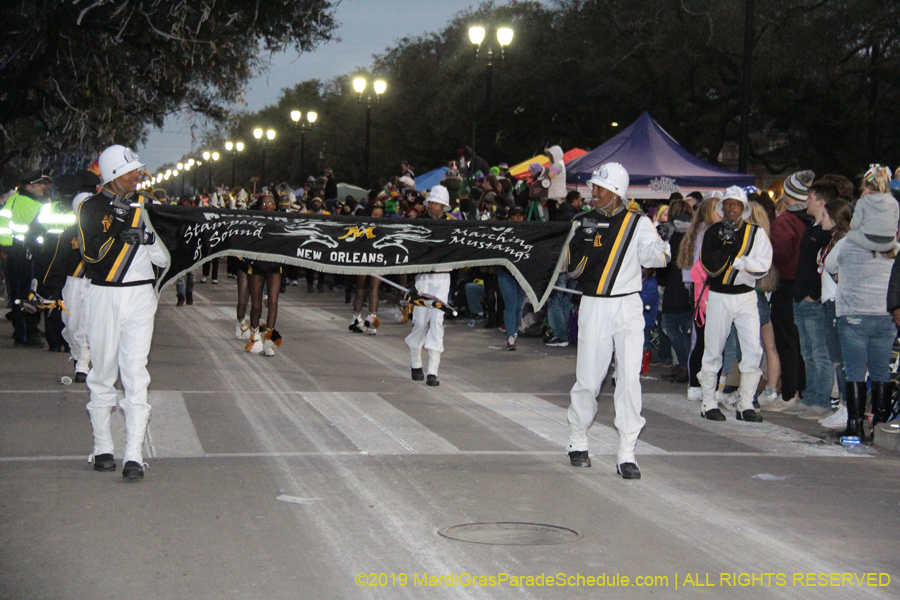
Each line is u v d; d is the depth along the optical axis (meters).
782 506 6.05
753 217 9.16
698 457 7.41
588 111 45.12
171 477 6.29
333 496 5.95
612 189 6.68
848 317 8.08
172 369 10.86
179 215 7.75
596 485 6.42
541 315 15.17
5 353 11.62
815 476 6.91
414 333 10.55
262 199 16.55
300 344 13.60
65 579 4.46
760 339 9.67
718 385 9.88
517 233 8.20
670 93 41.88
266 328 12.18
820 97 38.34
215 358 11.87
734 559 5.01
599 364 6.78
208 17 20.41
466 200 19.42
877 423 8.24
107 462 6.39
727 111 38.88
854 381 8.09
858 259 8.02
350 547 5.02
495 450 7.35
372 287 14.73
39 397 8.88
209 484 6.13
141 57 23.30
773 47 37.47
